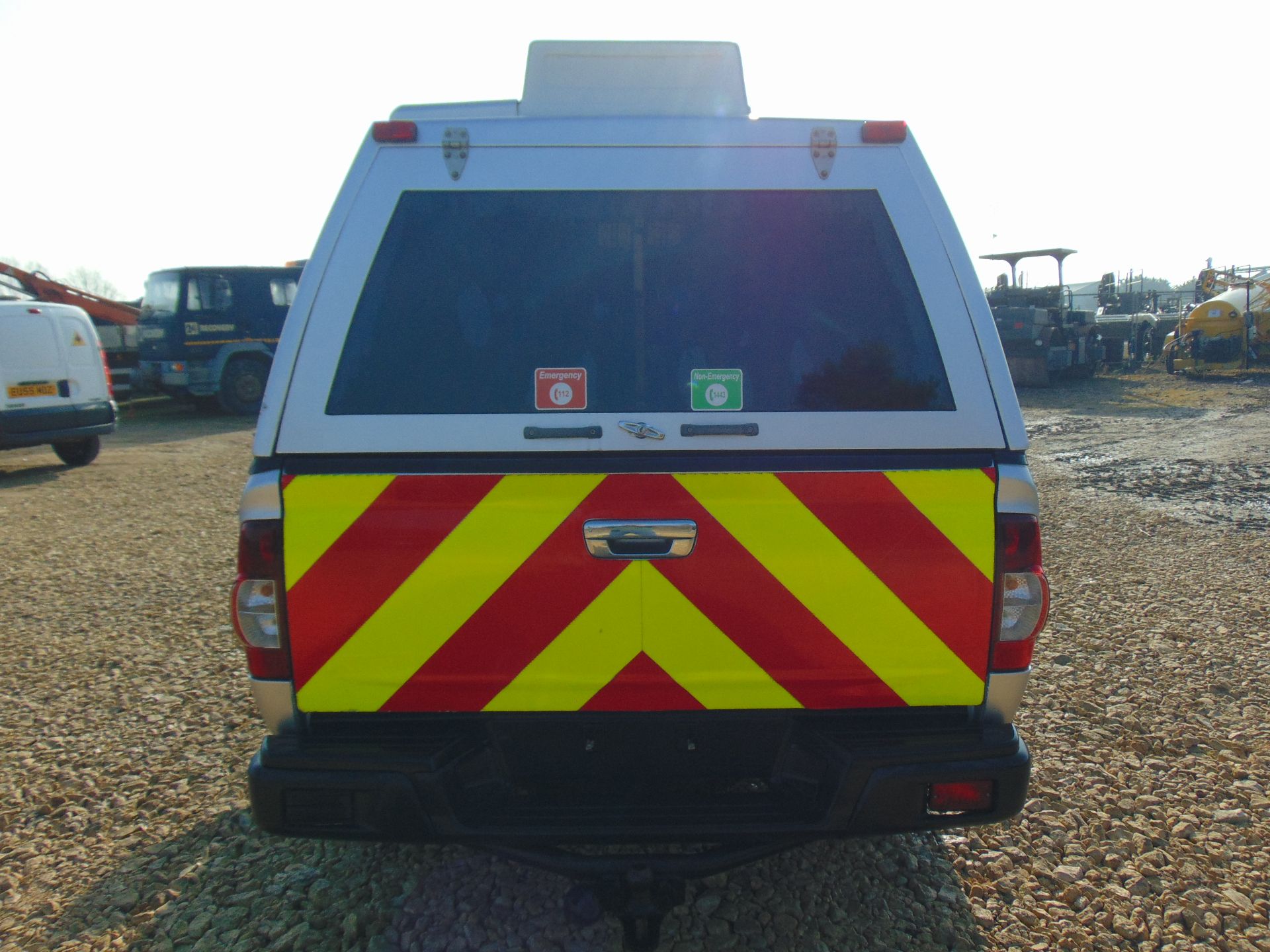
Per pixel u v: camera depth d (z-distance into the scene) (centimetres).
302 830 205
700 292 219
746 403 211
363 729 211
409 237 218
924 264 218
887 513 206
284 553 203
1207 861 276
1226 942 241
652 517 204
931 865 275
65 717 387
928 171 223
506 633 206
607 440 205
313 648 205
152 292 1620
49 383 1021
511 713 210
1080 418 1402
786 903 256
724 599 206
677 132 222
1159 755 340
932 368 212
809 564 206
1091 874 270
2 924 254
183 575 610
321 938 245
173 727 377
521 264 219
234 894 266
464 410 208
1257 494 810
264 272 1642
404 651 206
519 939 241
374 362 211
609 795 218
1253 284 2031
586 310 217
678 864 209
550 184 220
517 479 204
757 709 211
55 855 288
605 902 216
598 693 209
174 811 313
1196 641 451
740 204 222
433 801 202
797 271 220
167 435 1416
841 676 209
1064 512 750
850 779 203
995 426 209
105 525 774
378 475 203
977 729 212
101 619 517
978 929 246
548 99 243
